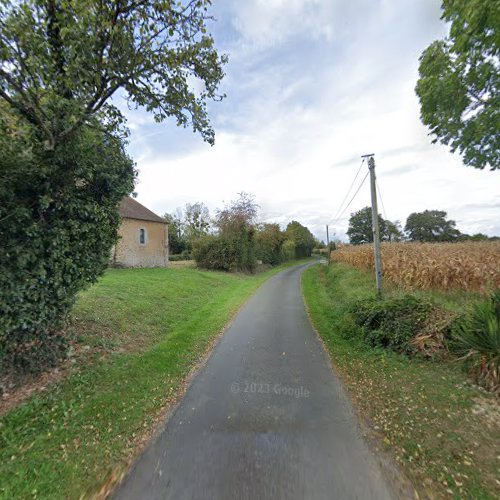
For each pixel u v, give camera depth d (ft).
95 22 11.92
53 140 12.41
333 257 101.81
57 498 7.30
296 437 9.62
